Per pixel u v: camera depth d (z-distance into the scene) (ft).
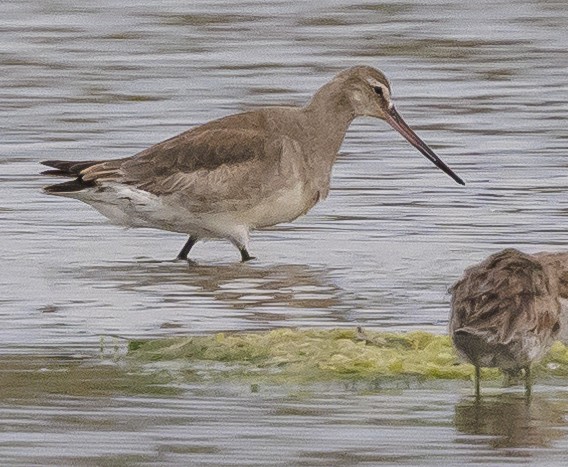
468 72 88.38
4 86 85.25
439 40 96.73
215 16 104.27
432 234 58.54
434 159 61.62
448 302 48.98
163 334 45.32
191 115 77.92
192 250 58.65
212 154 57.67
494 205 62.69
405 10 106.11
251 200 57.72
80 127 75.82
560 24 101.76
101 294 50.52
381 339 43.65
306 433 36.04
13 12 105.60
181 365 41.81
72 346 43.83
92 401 38.40
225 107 79.56
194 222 57.88
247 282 52.49
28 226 60.85
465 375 40.98
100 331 45.60
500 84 85.61
